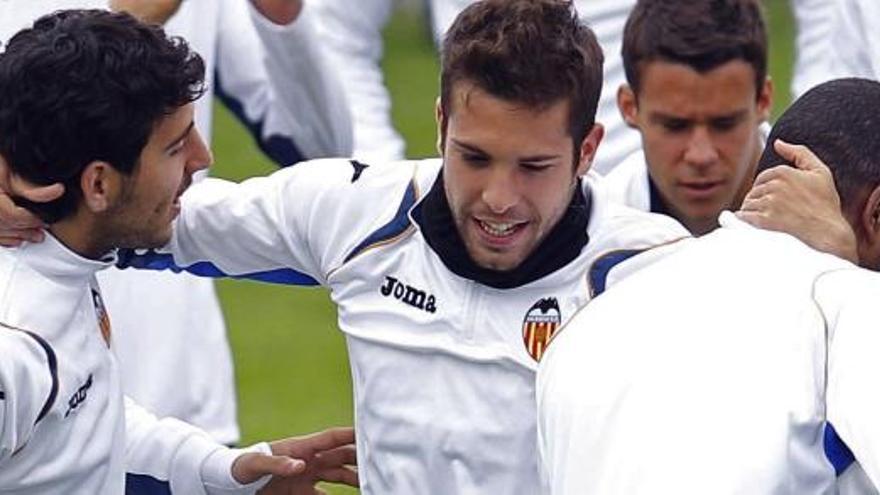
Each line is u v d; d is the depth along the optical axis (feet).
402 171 34.40
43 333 32.12
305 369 80.28
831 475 26.53
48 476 32.63
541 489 31.50
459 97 32.09
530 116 31.78
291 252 34.91
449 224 33.27
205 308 47.29
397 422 33.58
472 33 32.07
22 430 31.68
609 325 28.78
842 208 30.19
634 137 51.72
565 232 32.94
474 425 33.04
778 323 27.78
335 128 48.01
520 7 32.14
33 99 31.86
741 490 26.11
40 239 32.45
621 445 27.09
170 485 36.76
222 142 107.55
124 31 32.24
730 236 29.84
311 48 46.88
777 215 30.30
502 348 32.91
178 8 42.39
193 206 35.29
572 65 32.04
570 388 28.25
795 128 30.83
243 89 48.19
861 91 30.89
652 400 27.27
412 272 33.71
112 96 31.89
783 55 114.11
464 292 33.30
